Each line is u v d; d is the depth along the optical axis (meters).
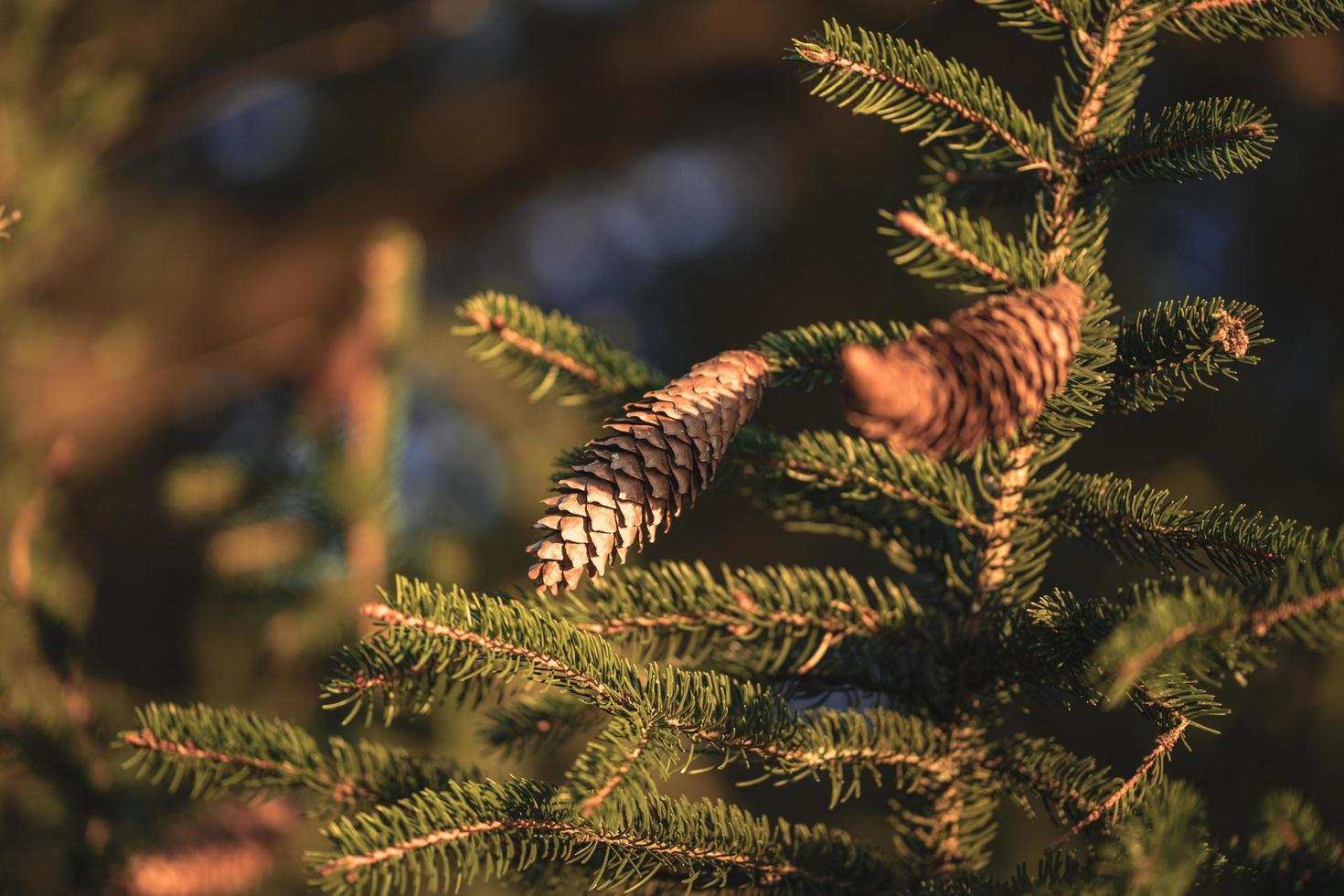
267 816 1.70
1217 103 1.47
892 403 1.36
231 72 3.12
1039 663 1.48
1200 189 3.41
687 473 1.43
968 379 1.38
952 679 1.50
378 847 1.41
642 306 5.22
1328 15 1.48
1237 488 3.08
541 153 4.76
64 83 2.42
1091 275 1.48
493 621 1.43
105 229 3.74
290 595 1.96
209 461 1.95
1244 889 1.39
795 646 1.52
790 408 3.80
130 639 3.15
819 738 1.48
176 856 1.66
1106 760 2.64
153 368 3.88
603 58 4.57
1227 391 3.16
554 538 1.42
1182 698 1.44
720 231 5.11
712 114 4.81
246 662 2.17
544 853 1.45
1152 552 1.49
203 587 2.64
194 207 4.21
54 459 1.78
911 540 1.55
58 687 1.67
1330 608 1.36
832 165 4.49
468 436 3.70
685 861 1.46
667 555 3.96
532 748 1.54
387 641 1.47
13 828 1.74
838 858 1.48
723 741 1.46
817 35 1.48
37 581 1.68
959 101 1.49
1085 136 1.50
